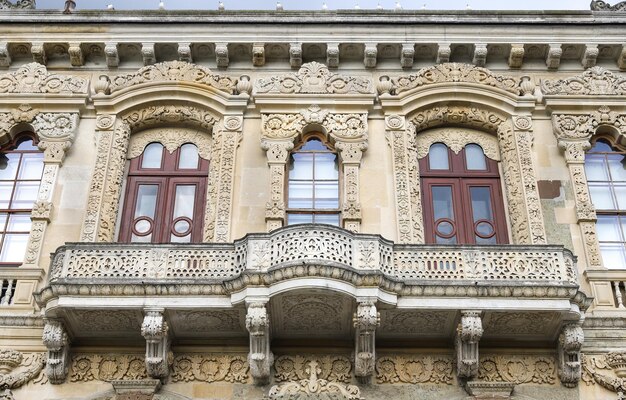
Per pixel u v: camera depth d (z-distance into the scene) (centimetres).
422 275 1480
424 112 1848
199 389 1477
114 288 1440
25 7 1964
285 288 1389
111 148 1783
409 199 1708
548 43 1898
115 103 1828
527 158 1767
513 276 1482
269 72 1916
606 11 1947
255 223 1683
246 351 1512
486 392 1460
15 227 1727
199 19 1911
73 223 1681
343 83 1850
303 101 1823
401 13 1927
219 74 1900
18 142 1844
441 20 1908
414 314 1458
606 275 1605
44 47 1905
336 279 1399
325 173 1795
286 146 1772
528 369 1501
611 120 1828
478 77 1872
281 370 1488
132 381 1457
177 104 1848
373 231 1670
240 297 1418
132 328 1503
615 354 1506
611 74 1881
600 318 1538
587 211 1695
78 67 1919
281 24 1908
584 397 1480
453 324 1487
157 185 1784
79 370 1495
